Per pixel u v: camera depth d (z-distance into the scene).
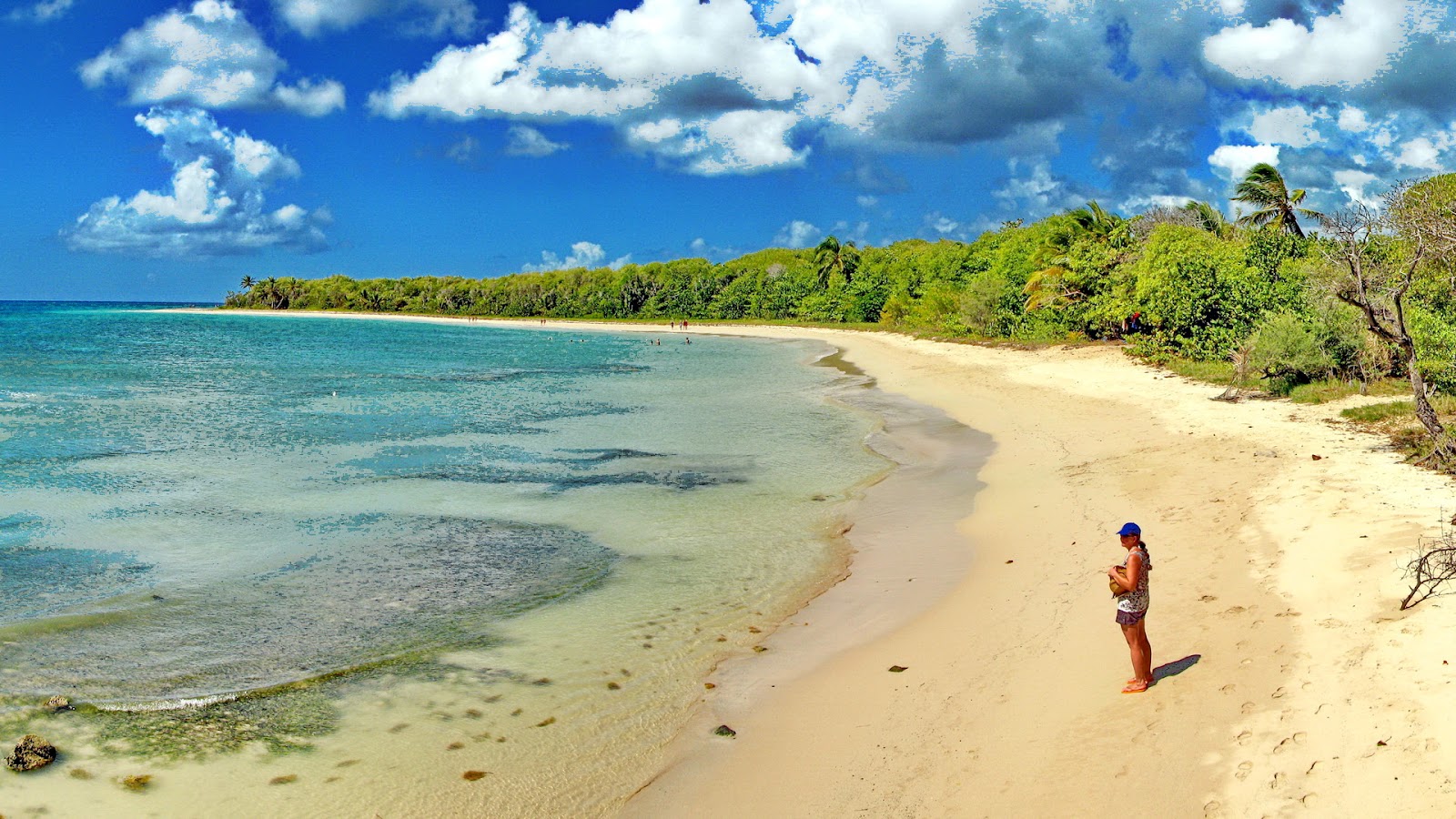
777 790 7.15
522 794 7.24
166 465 19.98
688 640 10.33
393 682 9.23
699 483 18.22
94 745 7.95
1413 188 18.27
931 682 8.74
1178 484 14.91
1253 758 6.44
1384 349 22.81
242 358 55.16
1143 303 36.66
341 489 17.73
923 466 19.52
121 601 11.53
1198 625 8.92
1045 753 7.09
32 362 49.62
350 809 7.02
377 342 75.19
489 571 12.72
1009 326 51.31
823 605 11.36
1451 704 6.44
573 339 82.56
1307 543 10.67
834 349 59.06
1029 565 12.02
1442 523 10.66
